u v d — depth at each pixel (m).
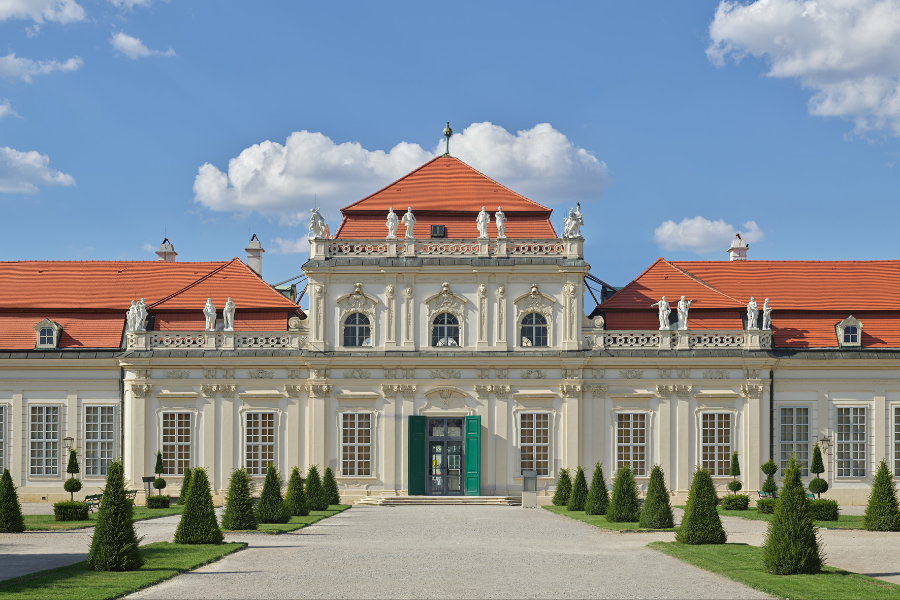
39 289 59.88
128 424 55.47
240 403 55.53
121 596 21.55
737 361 55.03
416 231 57.78
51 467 56.28
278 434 55.38
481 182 60.19
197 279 61.19
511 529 37.28
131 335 55.62
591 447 55.03
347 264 55.25
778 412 55.56
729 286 59.72
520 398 54.97
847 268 60.75
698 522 31.12
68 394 56.50
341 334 55.47
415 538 33.75
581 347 55.06
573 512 46.16
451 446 55.38
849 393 55.56
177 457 55.19
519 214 58.66
